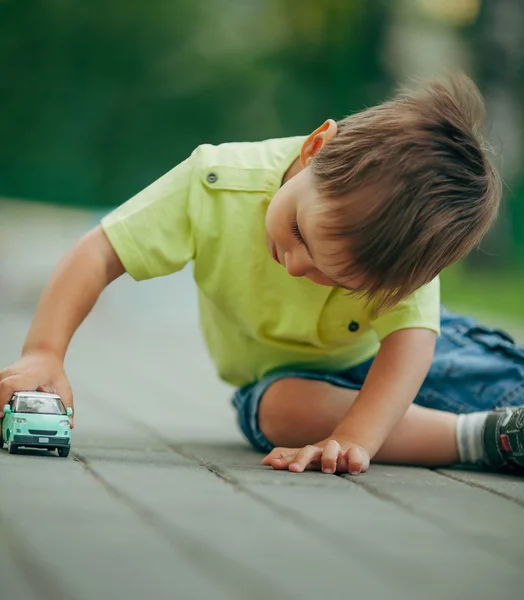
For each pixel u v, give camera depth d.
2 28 25.77
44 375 3.97
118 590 2.08
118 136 26.59
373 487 3.45
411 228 3.42
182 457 4.09
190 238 4.26
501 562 2.48
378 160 3.44
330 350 4.52
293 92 26.41
